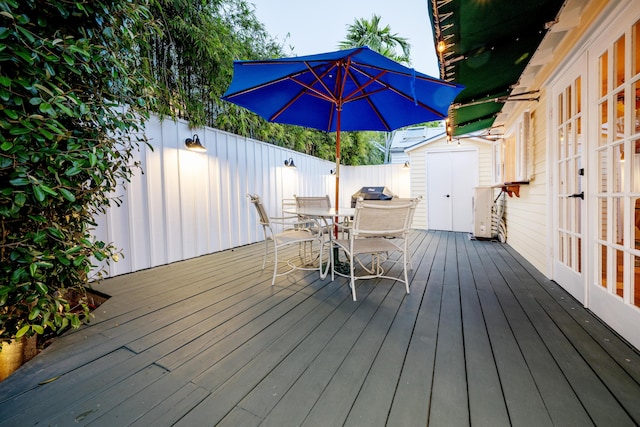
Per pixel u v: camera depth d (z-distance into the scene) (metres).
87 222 1.84
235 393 1.29
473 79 2.87
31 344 1.60
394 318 2.06
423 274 3.22
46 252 1.39
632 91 1.67
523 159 3.71
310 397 1.26
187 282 2.93
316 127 3.82
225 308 2.26
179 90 3.67
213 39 3.67
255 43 4.70
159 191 3.60
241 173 4.93
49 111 1.22
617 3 1.73
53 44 1.28
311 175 7.12
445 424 1.10
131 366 1.50
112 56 1.67
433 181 7.30
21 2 1.29
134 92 2.06
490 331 1.85
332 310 2.21
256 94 2.94
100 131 1.76
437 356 1.57
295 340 1.75
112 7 1.67
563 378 1.36
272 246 4.95
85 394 1.29
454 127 4.77
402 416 1.14
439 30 2.03
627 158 1.72
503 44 2.25
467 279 3.02
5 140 1.14
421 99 2.80
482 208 5.55
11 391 1.30
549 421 1.11
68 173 1.35
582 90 2.24
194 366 1.50
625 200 1.74
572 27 2.19
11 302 1.37
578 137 2.43
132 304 2.34
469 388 1.30
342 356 1.58
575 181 2.48
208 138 4.29
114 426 1.11
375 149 11.59
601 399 1.22
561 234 2.76
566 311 2.17
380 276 2.90
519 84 3.27
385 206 2.48
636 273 1.78
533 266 3.57
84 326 1.95
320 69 2.80
